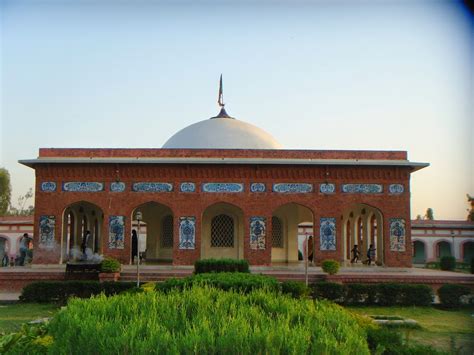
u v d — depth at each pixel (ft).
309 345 17.72
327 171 68.08
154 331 17.57
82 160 67.00
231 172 67.97
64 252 73.26
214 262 54.60
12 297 52.90
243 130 81.41
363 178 68.49
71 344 18.10
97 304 22.35
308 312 22.30
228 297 25.35
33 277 58.54
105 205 67.36
